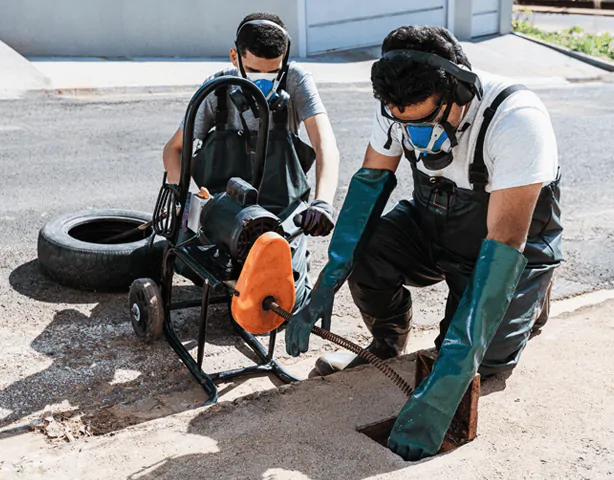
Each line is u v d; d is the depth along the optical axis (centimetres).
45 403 303
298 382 281
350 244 272
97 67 1126
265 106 296
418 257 302
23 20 1153
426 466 222
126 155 712
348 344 245
